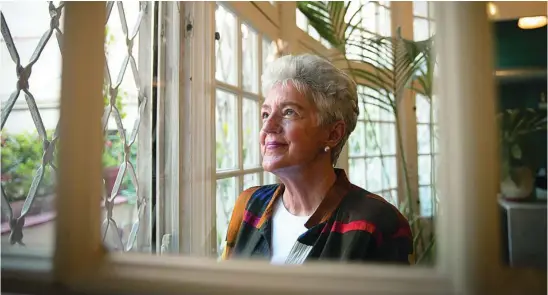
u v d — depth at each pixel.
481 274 0.27
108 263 0.31
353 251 0.54
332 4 1.32
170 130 0.93
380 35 1.49
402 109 1.64
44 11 0.48
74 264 0.30
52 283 0.31
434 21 0.31
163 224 0.90
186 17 0.98
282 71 0.72
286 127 0.69
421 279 0.29
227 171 1.15
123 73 0.74
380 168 1.72
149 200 0.86
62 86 0.31
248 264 0.32
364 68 1.54
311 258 0.53
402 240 0.58
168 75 0.93
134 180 0.80
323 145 0.70
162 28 0.91
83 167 0.31
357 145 1.62
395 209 0.66
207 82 1.04
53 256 0.31
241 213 0.76
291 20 1.49
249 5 1.27
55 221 0.31
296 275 0.31
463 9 0.27
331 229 0.61
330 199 0.67
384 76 1.49
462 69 0.27
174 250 0.62
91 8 0.31
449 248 0.28
